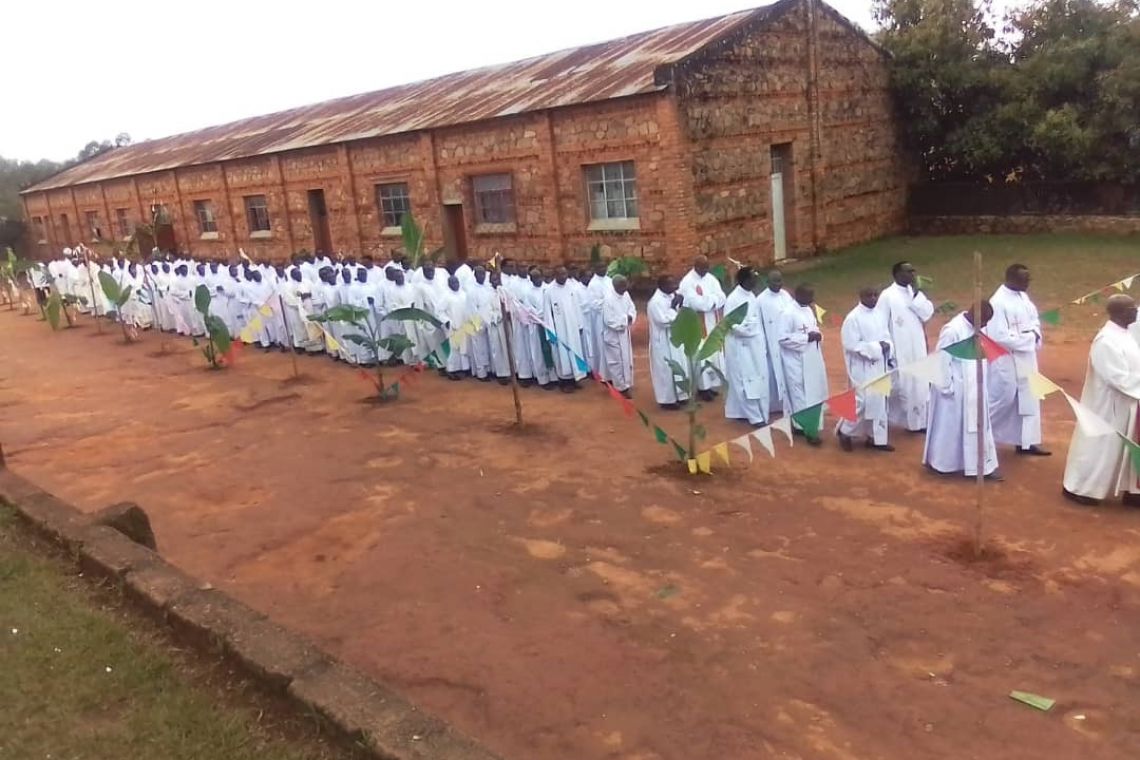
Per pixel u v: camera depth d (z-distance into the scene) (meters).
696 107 19.31
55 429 12.80
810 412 7.23
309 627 6.45
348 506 8.88
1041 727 4.76
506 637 6.11
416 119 24.75
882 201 26.30
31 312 28.20
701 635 5.95
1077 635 5.59
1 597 5.82
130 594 5.67
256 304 17.97
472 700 5.38
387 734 3.86
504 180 22.48
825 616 6.07
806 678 5.36
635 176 19.72
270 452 10.95
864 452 9.27
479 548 7.62
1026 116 24.48
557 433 10.81
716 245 20.25
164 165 35.38
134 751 4.17
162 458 11.02
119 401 14.46
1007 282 8.67
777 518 7.76
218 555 7.87
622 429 10.80
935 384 8.25
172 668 4.84
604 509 8.27
